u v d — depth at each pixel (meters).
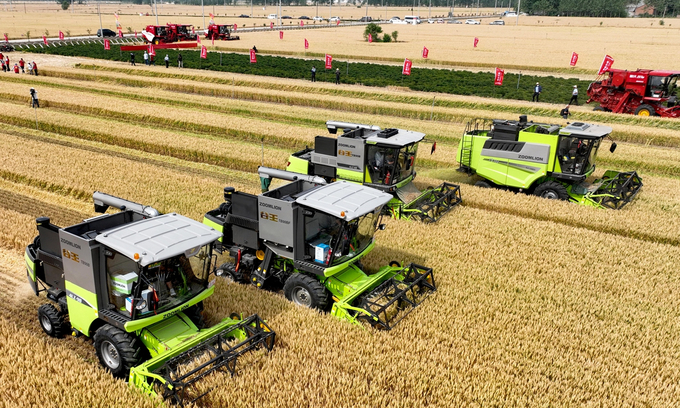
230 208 14.73
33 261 12.42
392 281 13.48
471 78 57.88
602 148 32.22
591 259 17.39
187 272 11.27
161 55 73.69
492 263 16.58
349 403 9.95
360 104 43.28
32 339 11.63
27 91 46.62
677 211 21.94
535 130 24.02
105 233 10.71
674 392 10.77
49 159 26.58
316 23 171.75
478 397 10.34
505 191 23.88
